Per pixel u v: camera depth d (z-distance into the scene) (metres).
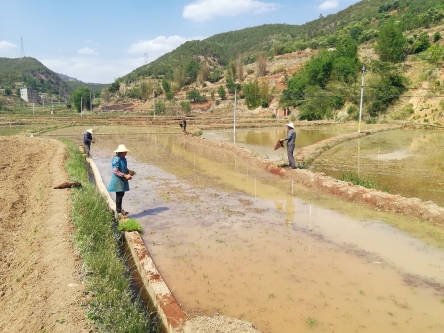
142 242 7.23
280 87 67.69
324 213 9.45
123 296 4.92
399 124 38.00
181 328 4.46
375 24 95.44
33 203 9.70
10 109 85.88
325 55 55.94
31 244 6.62
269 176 14.37
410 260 6.59
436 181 12.68
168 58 171.50
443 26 68.12
